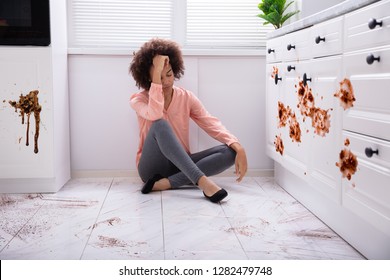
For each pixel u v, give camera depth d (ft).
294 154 7.97
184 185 9.59
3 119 8.69
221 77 10.30
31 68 8.62
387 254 5.27
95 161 10.27
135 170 10.37
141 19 10.47
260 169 10.57
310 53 7.11
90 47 10.45
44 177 8.86
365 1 5.26
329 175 6.41
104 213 7.63
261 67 10.33
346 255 5.90
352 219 6.15
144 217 7.41
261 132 10.49
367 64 5.25
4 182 8.93
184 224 7.07
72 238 6.46
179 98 9.47
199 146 10.36
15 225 7.02
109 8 10.37
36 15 8.49
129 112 10.19
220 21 10.62
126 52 9.95
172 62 9.23
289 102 8.18
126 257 5.80
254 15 10.66
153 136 8.73
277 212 7.75
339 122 6.03
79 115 10.12
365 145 5.30
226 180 10.16
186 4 10.52
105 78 10.07
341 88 5.96
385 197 4.87
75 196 8.73
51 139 8.79
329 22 6.35
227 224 7.09
